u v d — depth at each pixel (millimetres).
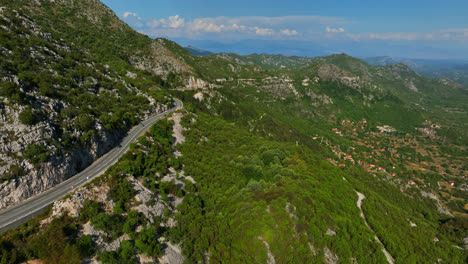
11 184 38812
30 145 42812
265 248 51531
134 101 88375
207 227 53500
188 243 47906
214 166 75125
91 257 36094
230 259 49719
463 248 81250
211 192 65000
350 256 56156
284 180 73125
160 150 67375
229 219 57969
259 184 70750
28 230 33969
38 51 73312
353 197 79250
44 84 56656
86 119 55906
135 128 76125
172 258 43969
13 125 42688
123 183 47812
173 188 57156
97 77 84438
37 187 42125
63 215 37375
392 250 63812
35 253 32219
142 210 46500
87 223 38625
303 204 60219
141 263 39844
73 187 44812
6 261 30062
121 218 42750
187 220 52531
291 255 50906
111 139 63844
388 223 72938
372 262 57625
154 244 42656
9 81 49375
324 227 58188
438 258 67562
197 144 83875
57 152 46500
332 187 77438
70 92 64438
